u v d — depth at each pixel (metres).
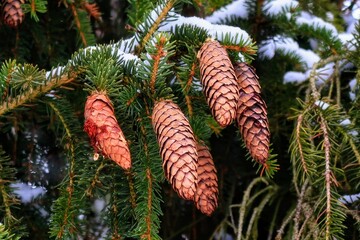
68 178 0.94
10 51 1.16
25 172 1.14
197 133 0.91
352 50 1.13
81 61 0.91
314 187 1.04
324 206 0.99
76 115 1.02
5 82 0.92
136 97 0.90
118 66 0.90
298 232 1.03
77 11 1.15
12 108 0.94
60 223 0.91
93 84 0.87
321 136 1.03
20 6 1.00
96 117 0.83
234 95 0.83
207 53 0.87
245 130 0.87
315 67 1.11
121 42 0.96
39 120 1.13
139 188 0.91
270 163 0.89
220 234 1.19
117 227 0.95
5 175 0.98
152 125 0.89
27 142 1.18
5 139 1.19
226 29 0.95
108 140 0.83
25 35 1.18
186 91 0.92
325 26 1.18
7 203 0.96
